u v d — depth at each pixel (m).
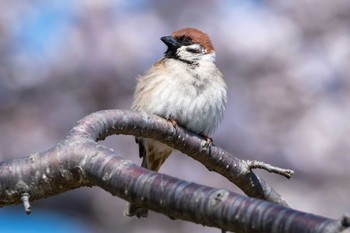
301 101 13.54
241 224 3.94
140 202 4.33
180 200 4.14
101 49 13.89
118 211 14.24
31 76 14.08
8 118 13.98
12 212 15.30
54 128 13.92
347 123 13.36
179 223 13.70
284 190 13.31
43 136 13.84
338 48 13.87
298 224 3.75
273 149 13.38
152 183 4.27
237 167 6.67
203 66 8.44
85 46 13.97
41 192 5.04
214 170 6.87
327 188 13.37
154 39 13.98
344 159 13.32
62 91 14.04
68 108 13.97
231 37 13.72
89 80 13.85
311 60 13.74
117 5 14.40
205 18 14.03
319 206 13.23
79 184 4.95
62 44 14.16
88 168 4.73
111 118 5.86
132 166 4.48
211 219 4.04
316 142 13.32
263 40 13.70
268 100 13.52
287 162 13.39
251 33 13.75
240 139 13.39
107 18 14.15
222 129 13.39
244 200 3.98
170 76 8.29
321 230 3.67
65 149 4.93
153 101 8.23
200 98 8.26
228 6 14.22
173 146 6.80
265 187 6.71
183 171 13.27
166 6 14.27
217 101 8.40
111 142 13.43
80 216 14.66
